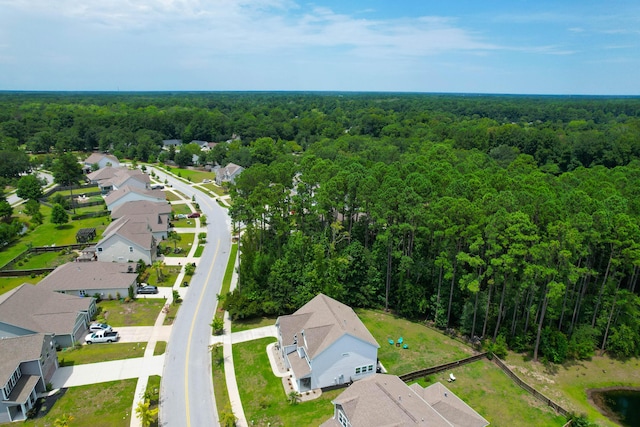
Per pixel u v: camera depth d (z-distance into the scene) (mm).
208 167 159500
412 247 61500
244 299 55656
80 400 39969
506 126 156250
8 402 36781
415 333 55156
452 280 53781
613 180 76312
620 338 51594
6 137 160625
